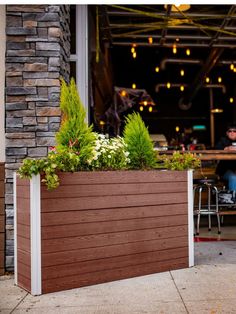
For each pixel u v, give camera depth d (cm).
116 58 1345
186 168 356
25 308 252
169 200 340
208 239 466
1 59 344
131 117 363
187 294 273
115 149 323
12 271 338
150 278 312
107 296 271
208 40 880
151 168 357
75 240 289
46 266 278
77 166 299
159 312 241
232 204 554
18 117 342
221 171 611
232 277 312
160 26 755
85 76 460
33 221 273
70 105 311
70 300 264
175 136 1638
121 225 311
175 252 339
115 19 754
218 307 248
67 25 394
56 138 313
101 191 302
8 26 342
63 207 285
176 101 1762
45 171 271
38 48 344
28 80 343
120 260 309
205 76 1248
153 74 1546
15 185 302
